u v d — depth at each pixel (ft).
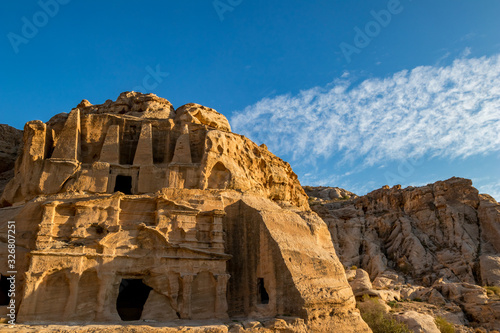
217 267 85.81
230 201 97.96
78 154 104.73
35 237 86.12
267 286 83.87
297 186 143.74
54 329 65.21
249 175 115.14
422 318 104.68
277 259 82.89
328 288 81.20
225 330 69.41
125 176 111.34
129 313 95.30
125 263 81.76
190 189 96.43
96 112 128.98
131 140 112.88
